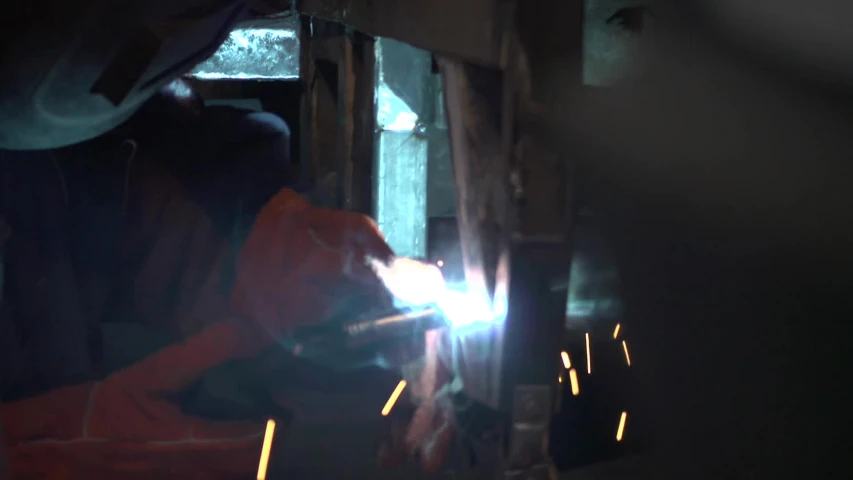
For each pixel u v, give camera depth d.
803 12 2.42
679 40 2.60
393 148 2.96
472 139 1.86
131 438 2.24
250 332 2.47
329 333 2.44
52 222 3.07
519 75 1.66
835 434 2.28
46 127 2.15
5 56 1.87
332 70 3.32
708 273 2.74
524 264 1.70
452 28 1.78
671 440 2.33
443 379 2.25
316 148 3.37
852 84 2.53
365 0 2.13
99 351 3.25
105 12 1.91
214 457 2.25
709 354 2.58
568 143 1.70
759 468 2.16
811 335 2.61
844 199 2.65
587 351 2.54
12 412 2.25
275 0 2.40
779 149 2.67
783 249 2.72
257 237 2.59
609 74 2.62
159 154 3.53
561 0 1.65
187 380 2.38
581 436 2.34
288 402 2.78
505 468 1.83
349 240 2.48
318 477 2.24
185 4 2.04
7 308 2.96
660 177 2.72
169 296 3.46
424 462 2.24
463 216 1.97
